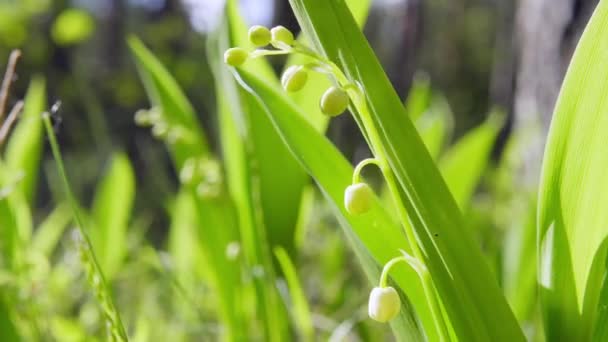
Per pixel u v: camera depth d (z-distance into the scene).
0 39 1.87
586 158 0.24
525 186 0.74
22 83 1.89
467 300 0.24
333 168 0.25
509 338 0.24
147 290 0.61
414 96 0.54
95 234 0.53
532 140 0.73
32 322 0.37
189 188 0.41
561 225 0.25
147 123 0.43
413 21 1.85
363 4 0.33
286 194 0.35
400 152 0.23
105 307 0.27
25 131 0.49
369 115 0.23
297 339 0.43
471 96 3.32
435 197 0.23
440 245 0.24
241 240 0.40
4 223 0.37
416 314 0.25
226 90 0.37
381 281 0.23
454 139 3.12
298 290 0.35
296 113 0.26
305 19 0.24
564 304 0.25
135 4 2.15
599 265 0.24
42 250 0.59
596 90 0.24
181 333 0.50
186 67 1.67
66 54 1.96
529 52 0.74
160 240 0.99
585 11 0.63
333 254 0.56
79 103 1.78
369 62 0.24
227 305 0.41
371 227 0.25
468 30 3.32
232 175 0.41
